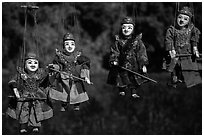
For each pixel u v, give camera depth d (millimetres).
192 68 13414
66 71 13305
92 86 33094
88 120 32281
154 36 28453
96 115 32312
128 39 13406
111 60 13336
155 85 29672
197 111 29797
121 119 31891
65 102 13367
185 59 13438
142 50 13328
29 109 13305
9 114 13281
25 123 13336
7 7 29641
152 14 28938
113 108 32594
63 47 13430
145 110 31000
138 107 31562
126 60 13367
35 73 13328
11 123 28328
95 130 32000
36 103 13312
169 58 13406
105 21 34250
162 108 30453
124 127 31531
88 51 34406
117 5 33875
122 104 32469
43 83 13352
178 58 13430
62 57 13328
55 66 13242
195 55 13359
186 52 13414
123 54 13367
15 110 13297
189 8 13602
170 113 30266
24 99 13234
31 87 13266
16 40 31625
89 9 33562
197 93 30047
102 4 33562
